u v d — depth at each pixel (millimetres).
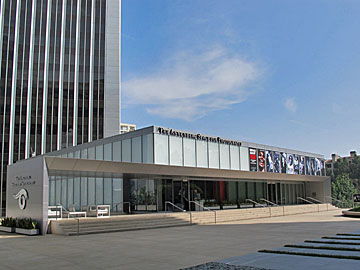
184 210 34031
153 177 32594
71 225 21688
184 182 34875
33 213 22734
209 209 33281
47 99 59250
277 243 15586
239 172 38125
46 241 18250
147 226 24250
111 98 62750
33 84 58906
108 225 22844
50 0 62562
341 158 132625
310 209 43406
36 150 57062
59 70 60875
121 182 32531
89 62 62906
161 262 11695
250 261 11164
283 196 49125
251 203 42375
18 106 57438
